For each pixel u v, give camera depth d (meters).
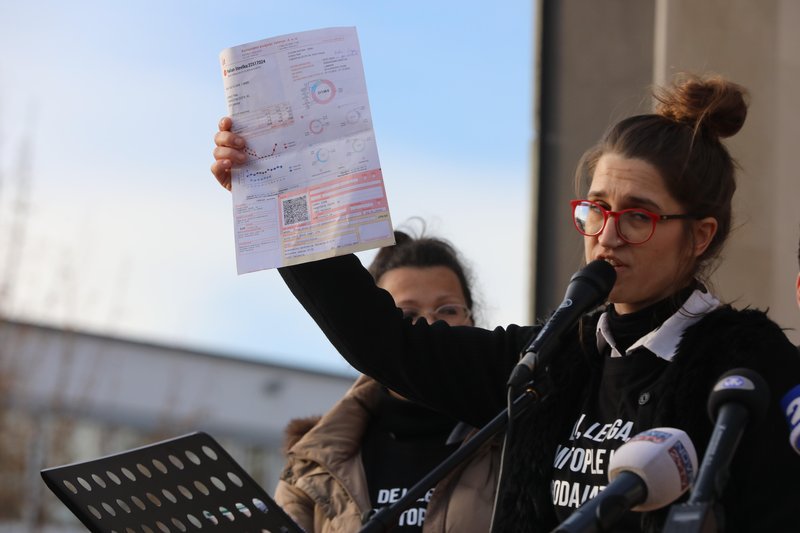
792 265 4.71
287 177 2.69
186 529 2.27
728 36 4.86
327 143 2.67
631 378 2.49
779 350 2.34
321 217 2.65
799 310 4.69
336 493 3.44
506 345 2.84
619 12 5.11
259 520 2.30
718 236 2.56
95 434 19.78
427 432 3.45
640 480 1.96
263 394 23.84
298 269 2.77
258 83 2.73
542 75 5.20
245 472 2.38
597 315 2.67
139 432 20.91
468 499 3.25
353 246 2.61
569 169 5.08
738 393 1.93
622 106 4.89
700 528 1.75
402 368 2.85
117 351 20.70
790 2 4.85
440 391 2.86
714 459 1.86
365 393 3.58
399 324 2.85
